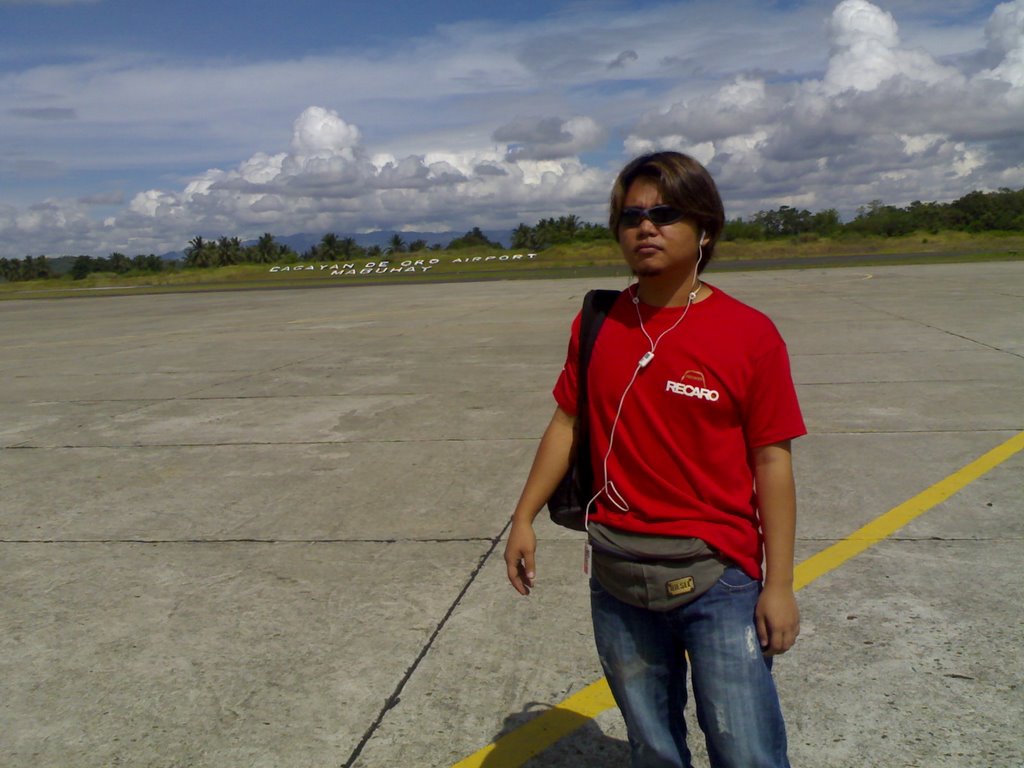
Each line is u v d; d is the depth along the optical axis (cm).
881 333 1191
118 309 2819
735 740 192
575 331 212
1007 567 411
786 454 195
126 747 296
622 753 283
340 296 2952
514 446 663
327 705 317
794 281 2494
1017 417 690
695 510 194
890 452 609
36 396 987
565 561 439
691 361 190
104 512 546
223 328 1773
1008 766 267
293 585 423
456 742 292
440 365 1084
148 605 406
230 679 337
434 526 497
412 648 355
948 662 327
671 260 191
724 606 193
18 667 353
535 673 333
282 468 632
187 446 711
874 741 282
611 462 201
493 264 6838
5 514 549
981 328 1195
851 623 361
